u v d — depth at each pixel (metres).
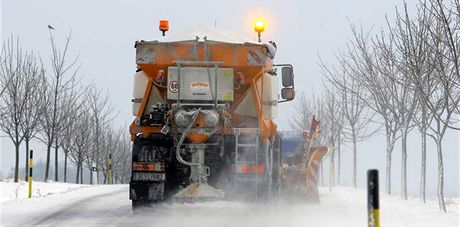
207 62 24.56
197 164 23.86
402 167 38.88
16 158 50.50
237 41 25.67
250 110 25.25
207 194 23.73
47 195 36.62
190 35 25.47
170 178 24.77
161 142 24.69
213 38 25.42
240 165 24.45
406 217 24.27
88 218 23.91
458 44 26.75
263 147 24.67
